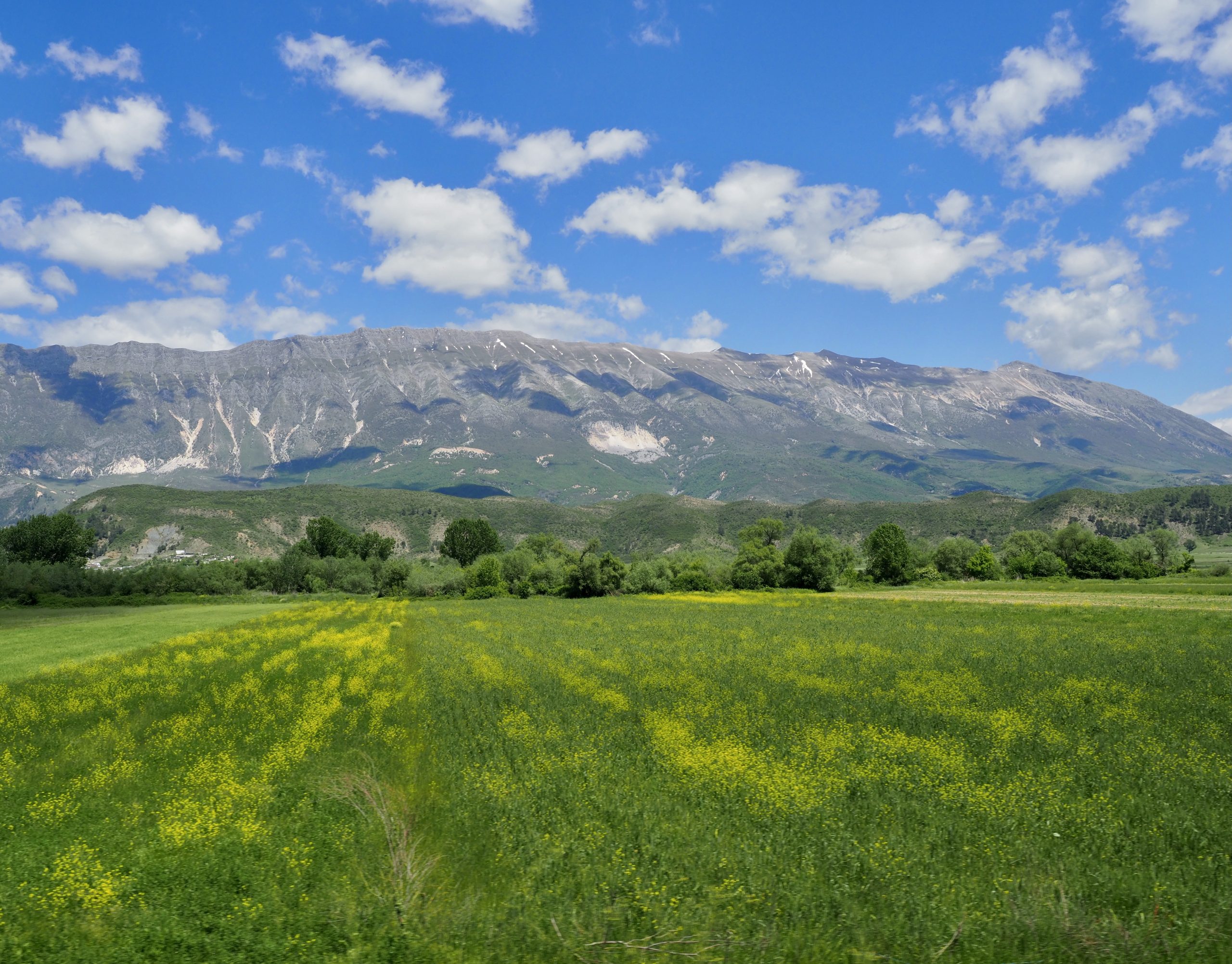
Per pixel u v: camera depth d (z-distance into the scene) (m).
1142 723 22.06
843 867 12.05
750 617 67.31
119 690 31.80
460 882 11.98
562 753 19.23
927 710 24.36
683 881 11.61
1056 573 120.31
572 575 110.06
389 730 22.45
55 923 10.81
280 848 13.29
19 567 98.81
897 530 122.75
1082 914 10.49
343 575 127.00
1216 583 96.94
